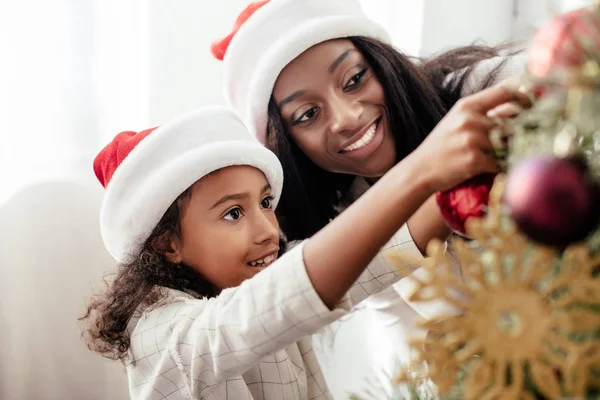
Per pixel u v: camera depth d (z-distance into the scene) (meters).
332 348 1.12
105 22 1.18
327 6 0.86
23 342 1.20
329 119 0.85
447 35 1.30
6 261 1.18
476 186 0.40
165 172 0.77
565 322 0.32
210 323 0.59
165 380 0.69
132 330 0.77
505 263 0.36
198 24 1.21
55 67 1.17
